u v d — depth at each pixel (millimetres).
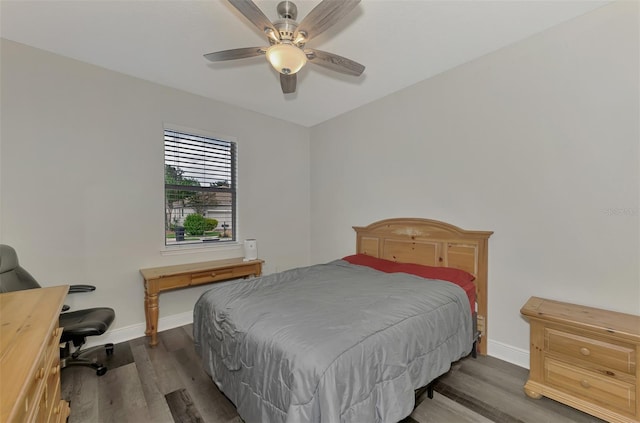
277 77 2777
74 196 2443
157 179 2895
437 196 2766
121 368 2201
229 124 3422
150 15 1906
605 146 1860
